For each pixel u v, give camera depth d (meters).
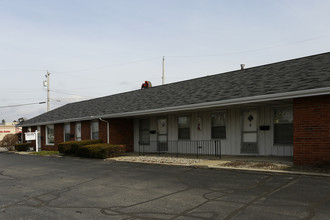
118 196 7.18
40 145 25.97
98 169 11.77
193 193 7.08
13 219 5.65
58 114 25.64
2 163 15.88
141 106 16.56
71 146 17.78
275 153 12.52
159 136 17.77
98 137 19.56
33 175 11.04
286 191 6.73
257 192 6.81
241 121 13.76
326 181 7.46
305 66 12.27
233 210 5.61
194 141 15.73
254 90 11.50
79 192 7.80
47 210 6.20
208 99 12.73
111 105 20.42
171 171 10.30
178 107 13.46
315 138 9.41
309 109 9.59
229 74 16.22
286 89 10.11
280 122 12.45
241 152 13.66
